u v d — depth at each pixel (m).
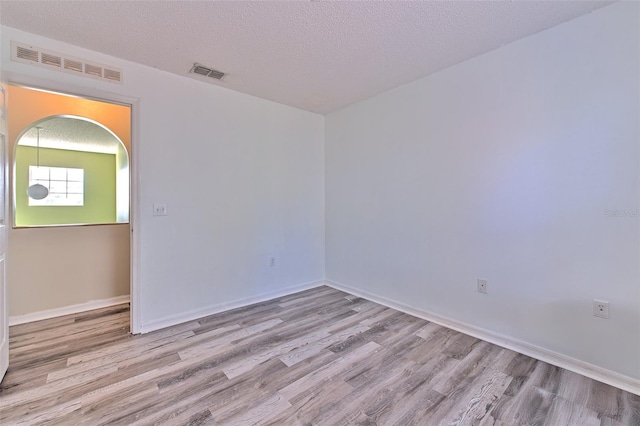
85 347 2.20
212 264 2.88
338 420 1.48
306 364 1.97
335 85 2.88
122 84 2.35
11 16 1.82
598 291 1.81
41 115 2.88
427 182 2.70
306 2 1.69
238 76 2.67
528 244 2.09
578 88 1.85
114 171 7.23
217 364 1.97
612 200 1.75
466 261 2.44
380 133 3.12
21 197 6.19
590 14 1.79
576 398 1.63
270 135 3.30
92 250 3.02
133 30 1.97
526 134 2.08
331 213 3.77
